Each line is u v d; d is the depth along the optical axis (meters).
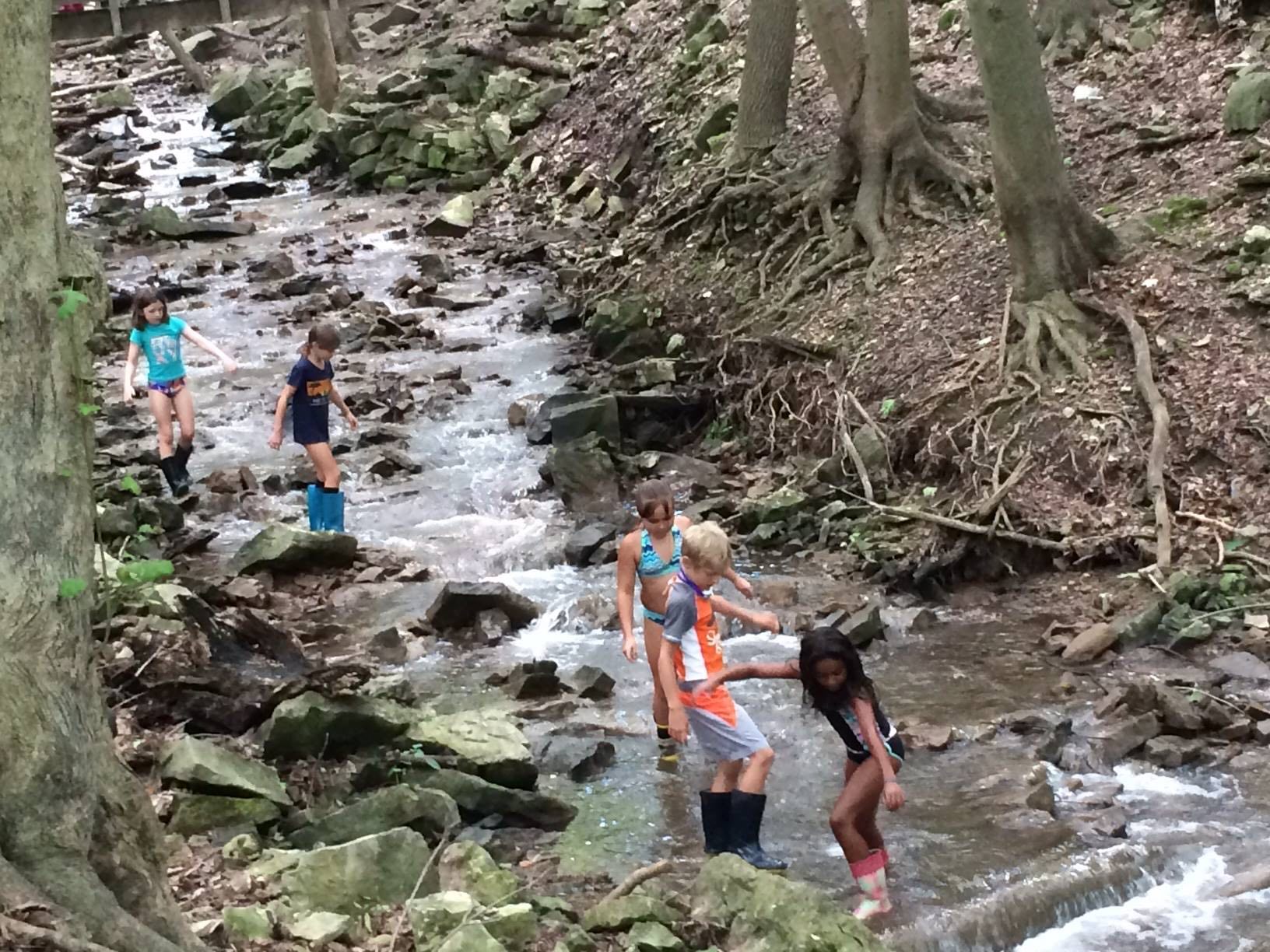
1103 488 9.91
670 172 18.48
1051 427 10.38
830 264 13.68
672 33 21.66
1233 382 9.97
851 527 10.57
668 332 14.69
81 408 4.20
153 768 6.37
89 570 4.20
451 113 23.77
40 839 3.90
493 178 22.42
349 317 16.58
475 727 6.93
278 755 6.70
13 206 4.06
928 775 6.89
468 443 12.95
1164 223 11.60
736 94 18.44
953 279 12.46
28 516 4.04
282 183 23.83
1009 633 8.80
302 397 10.55
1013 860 5.97
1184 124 12.99
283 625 9.15
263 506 11.70
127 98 28.53
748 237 15.24
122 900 4.09
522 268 18.41
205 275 18.80
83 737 4.07
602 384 13.69
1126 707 7.43
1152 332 10.67
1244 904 5.69
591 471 11.71
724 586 9.73
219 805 6.04
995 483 10.09
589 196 20.08
